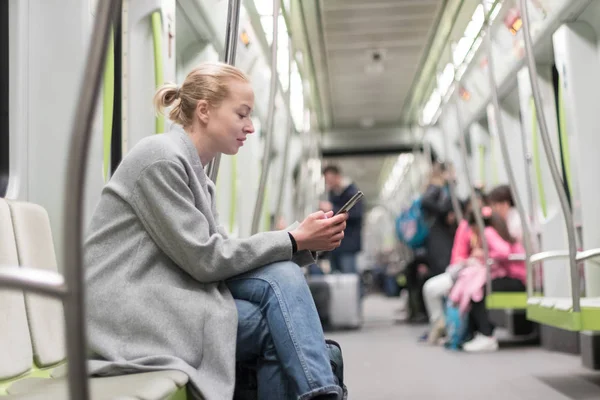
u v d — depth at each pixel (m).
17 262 1.97
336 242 2.04
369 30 6.85
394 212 18.17
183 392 1.69
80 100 0.89
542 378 3.84
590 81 4.41
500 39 5.41
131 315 1.80
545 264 5.00
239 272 1.90
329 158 11.24
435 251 7.34
